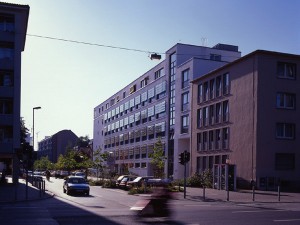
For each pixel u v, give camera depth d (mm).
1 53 43031
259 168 35438
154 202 13516
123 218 14484
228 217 15234
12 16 43750
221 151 41719
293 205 21703
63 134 150125
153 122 64875
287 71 37844
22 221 13477
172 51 57469
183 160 26656
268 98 36531
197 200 24828
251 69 37344
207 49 56500
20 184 45875
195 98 48562
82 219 14125
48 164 112750
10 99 42938
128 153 77812
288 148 36719
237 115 39125
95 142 106375
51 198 25906
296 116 37438
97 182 47594
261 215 16109
